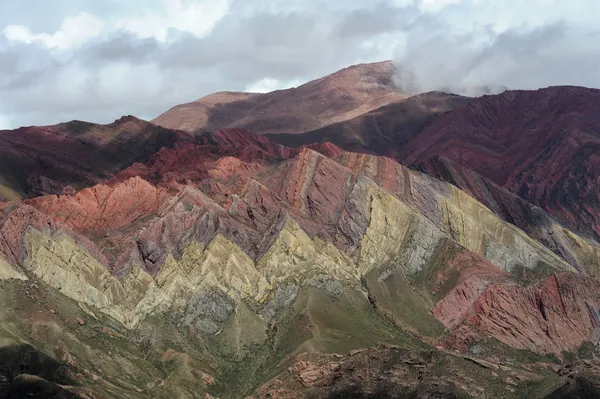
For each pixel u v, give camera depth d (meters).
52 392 183.38
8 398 180.25
